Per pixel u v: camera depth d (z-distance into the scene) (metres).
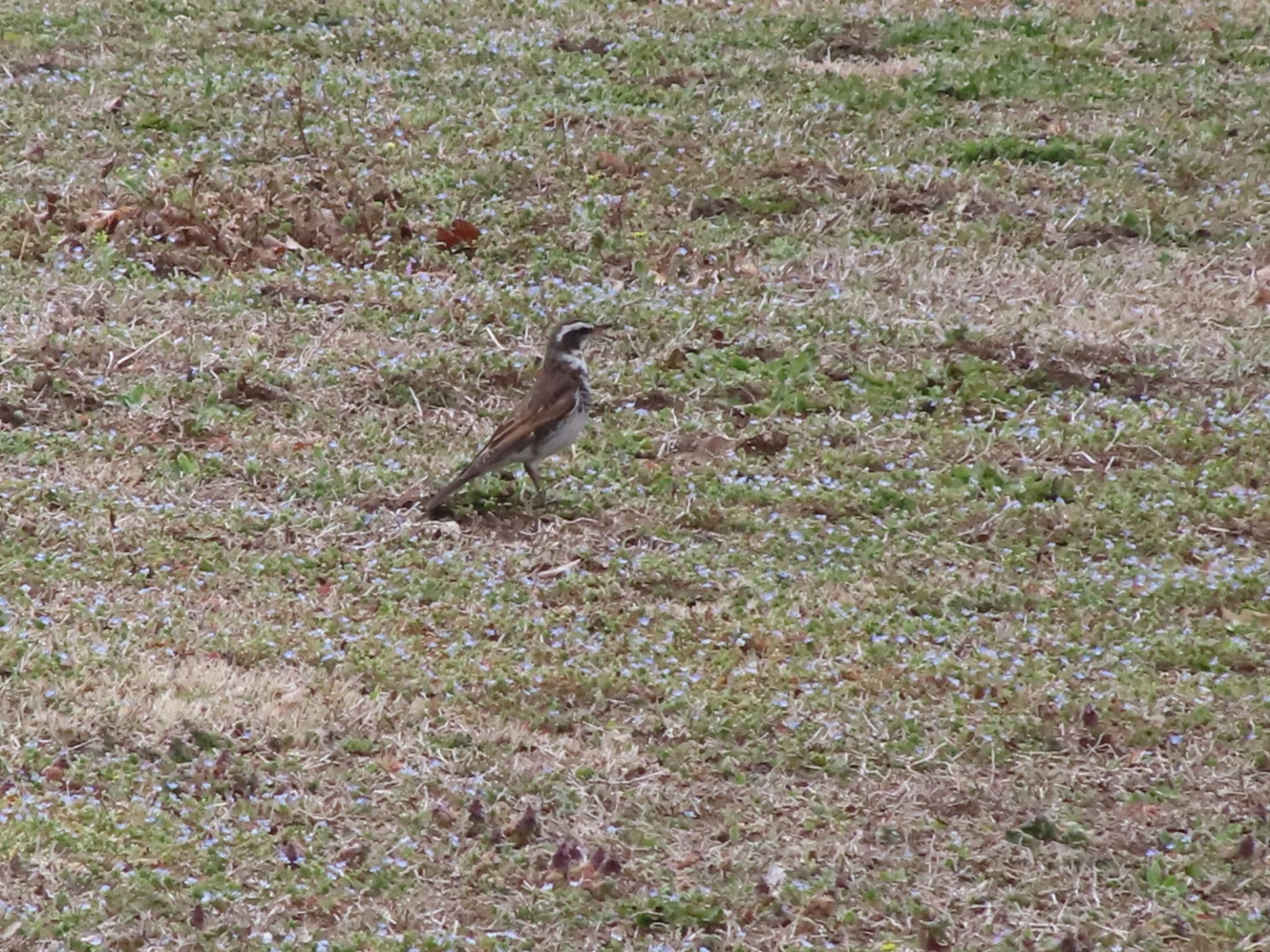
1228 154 23.62
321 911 10.66
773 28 26.41
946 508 16.03
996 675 13.59
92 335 17.50
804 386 17.83
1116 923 11.11
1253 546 15.83
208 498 15.49
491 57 24.81
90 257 19.28
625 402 17.48
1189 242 21.62
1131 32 26.81
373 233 20.17
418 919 10.66
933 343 18.59
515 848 11.41
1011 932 10.99
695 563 14.98
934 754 12.60
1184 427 17.44
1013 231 21.36
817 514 15.90
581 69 24.69
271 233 20.00
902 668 13.60
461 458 16.30
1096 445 17.14
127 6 25.77
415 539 14.99
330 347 17.86
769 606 14.42
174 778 11.71
